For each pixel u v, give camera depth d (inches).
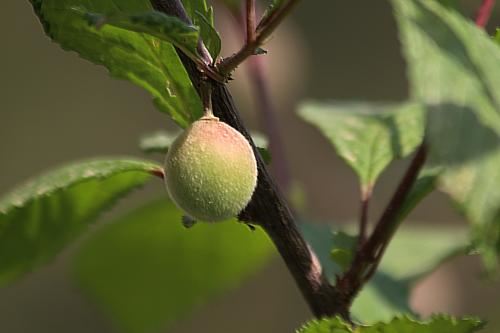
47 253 22.5
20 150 42.4
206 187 18.1
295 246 19.1
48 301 40.1
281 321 40.9
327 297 19.3
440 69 16.9
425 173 19.7
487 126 16.7
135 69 19.4
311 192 41.5
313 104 23.8
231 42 30.1
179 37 17.9
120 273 25.9
